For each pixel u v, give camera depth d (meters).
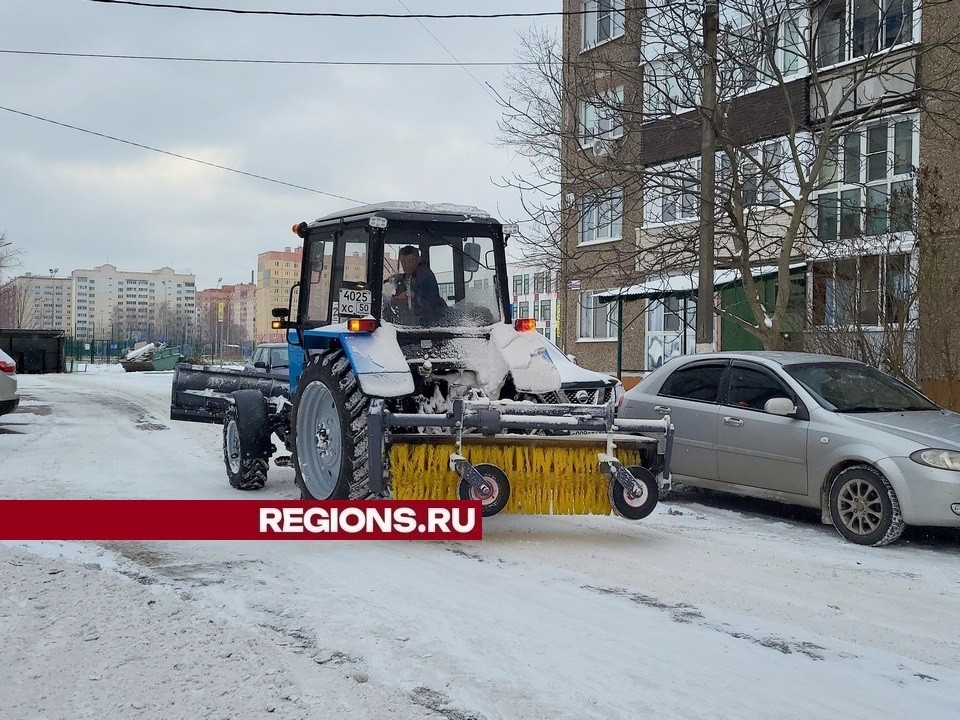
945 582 6.10
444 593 5.47
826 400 8.15
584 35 23.81
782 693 3.98
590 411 6.75
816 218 17.95
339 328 7.60
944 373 12.37
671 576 6.02
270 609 5.11
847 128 13.84
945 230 13.55
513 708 3.75
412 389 6.83
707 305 13.04
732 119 16.75
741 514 8.77
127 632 4.70
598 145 16.09
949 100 14.48
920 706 3.88
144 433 15.41
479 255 7.85
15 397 15.30
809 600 5.54
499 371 7.47
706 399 9.05
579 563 6.34
